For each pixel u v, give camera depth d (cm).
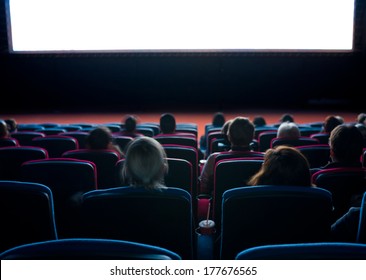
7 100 1353
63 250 103
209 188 312
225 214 172
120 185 271
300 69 1279
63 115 1228
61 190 252
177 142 419
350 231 177
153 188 174
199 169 423
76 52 1155
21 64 1286
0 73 1291
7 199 180
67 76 1316
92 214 174
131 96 1359
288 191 168
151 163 176
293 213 168
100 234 178
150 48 1153
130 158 177
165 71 1319
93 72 1317
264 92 1330
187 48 1150
